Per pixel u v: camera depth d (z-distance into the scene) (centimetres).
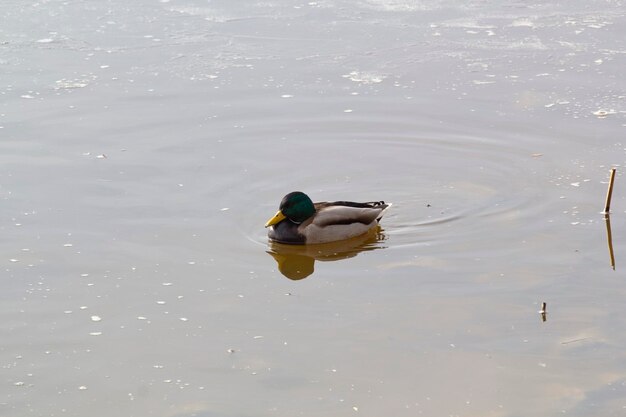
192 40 2289
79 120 1845
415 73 2080
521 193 1546
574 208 1485
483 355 1099
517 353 1100
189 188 1573
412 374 1064
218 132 1797
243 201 1533
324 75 2078
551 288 1254
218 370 1079
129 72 2103
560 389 1026
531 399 1009
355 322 1181
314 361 1094
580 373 1055
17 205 1502
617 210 1470
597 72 2048
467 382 1045
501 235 1412
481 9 2514
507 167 1642
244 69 2116
